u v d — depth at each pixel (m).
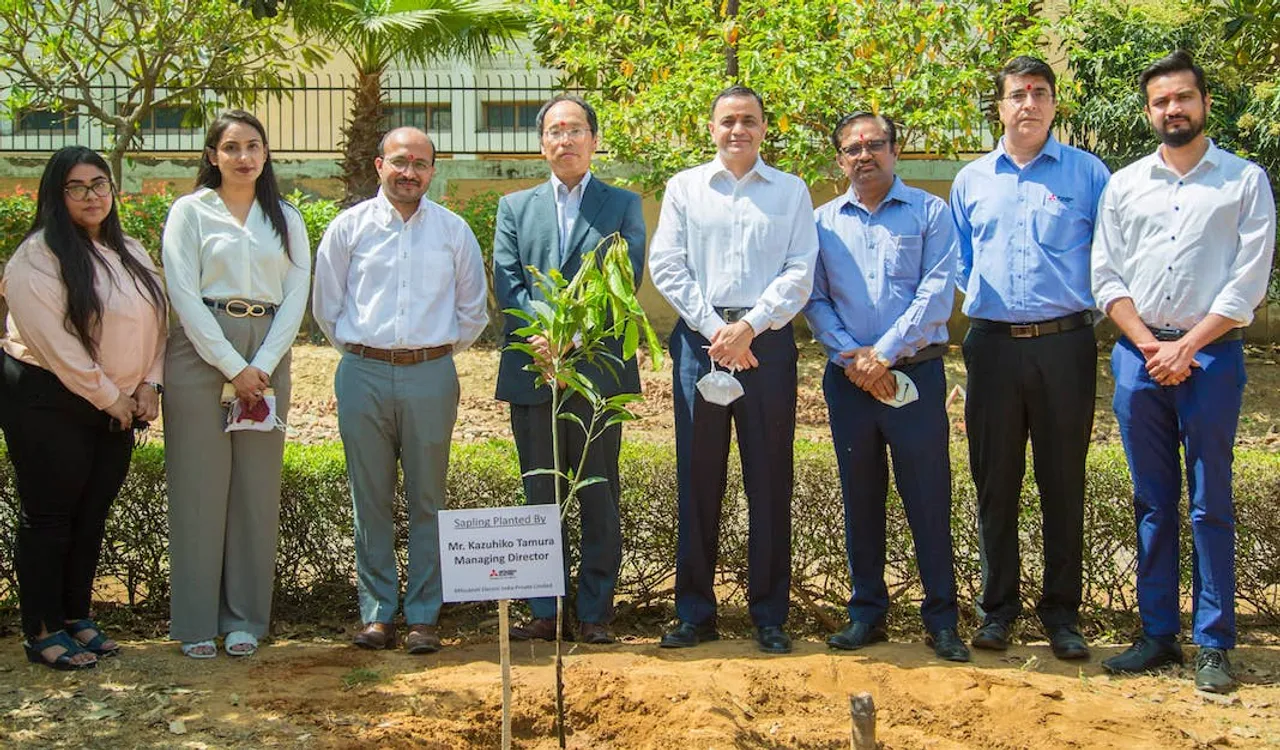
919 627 5.86
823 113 10.95
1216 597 5.04
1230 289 4.97
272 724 4.39
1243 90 11.98
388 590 5.41
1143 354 5.12
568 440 5.45
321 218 12.98
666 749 4.25
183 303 5.13
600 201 5.55
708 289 5.38
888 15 10.94
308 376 12.06
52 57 14.60
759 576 5.36
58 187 5.03
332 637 5.65
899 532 5.82
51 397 4.97
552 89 14.21
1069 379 5.29
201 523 5.20
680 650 5.34
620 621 5.94
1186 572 5.98
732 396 5.14
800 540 5.87
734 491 5.90
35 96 14.62
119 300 5.05
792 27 11.02
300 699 4.62
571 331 4.17
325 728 4.37
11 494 5.73
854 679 4.93
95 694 4.70
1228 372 5.05
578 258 5.47
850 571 5.55
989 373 5.39
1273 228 5.00
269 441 5.35
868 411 5.36
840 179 11.75
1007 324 5.34
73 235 5.00
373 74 13.94
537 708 4.59
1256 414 11.41
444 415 5.45
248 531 5.33
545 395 5.41
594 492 5.44
